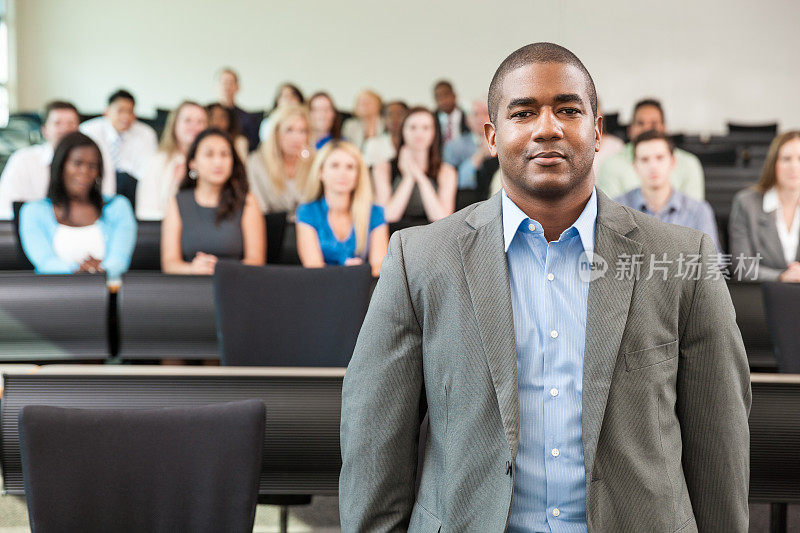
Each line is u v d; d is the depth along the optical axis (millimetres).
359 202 3846
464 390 1207
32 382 1866
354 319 2316
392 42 9062
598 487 1170
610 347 1168
